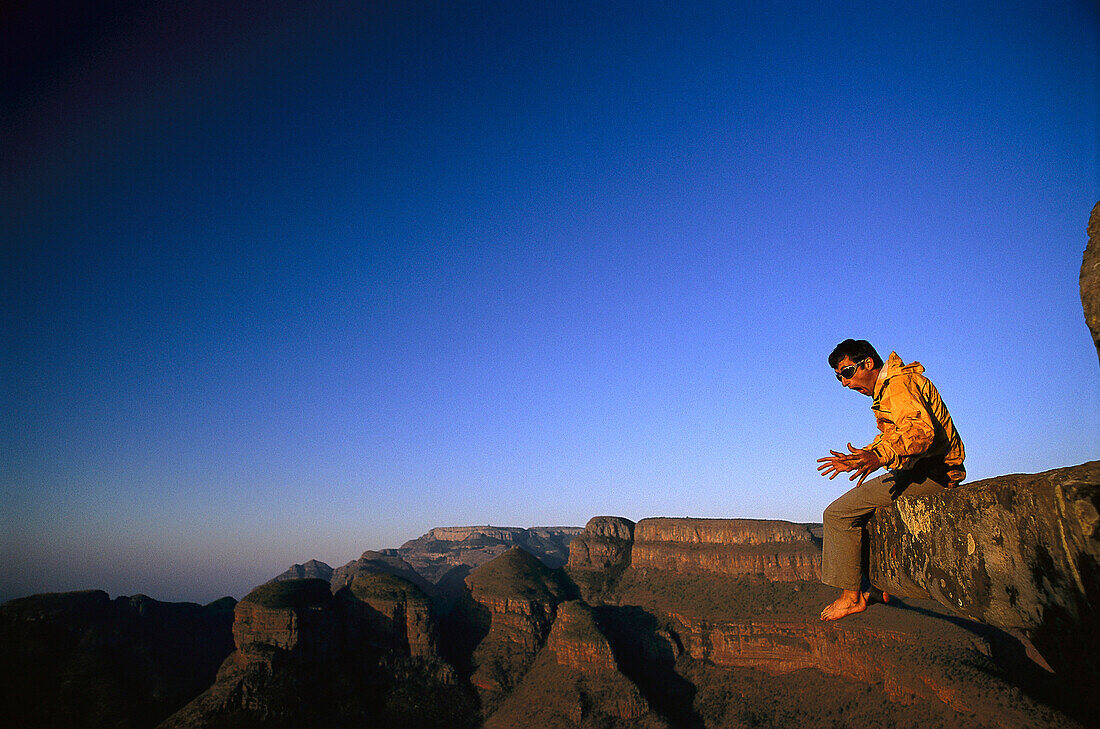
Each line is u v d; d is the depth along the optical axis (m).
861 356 6.48
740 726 110.75
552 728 115.62
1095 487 3.55
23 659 122.00
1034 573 4.14
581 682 127.00
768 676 125.81
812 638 124.44
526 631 154.88
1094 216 4.77
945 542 5.12
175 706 128.88
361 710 120.06
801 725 102.69
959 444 6.29
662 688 131.88
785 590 154.62
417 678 134.38
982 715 79.81
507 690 136.75
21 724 107.94
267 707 109.19
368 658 136.00
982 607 4.70
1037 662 98.38
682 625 150.38
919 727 84.75
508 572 181.88
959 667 89.31
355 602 143.38
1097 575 3.49
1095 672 3.63
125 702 121.69
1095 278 4.55
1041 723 74.25
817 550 161.50
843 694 105.69
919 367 6.23
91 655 129.00
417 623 141.38
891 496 6.32
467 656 151.12
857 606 6.56
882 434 5.68
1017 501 4.29
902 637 104.25
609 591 180.25
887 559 6.05
